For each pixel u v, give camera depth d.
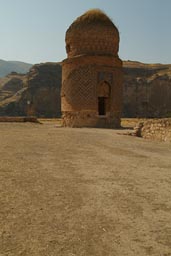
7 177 8.42
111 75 31.59
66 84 31.92
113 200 6.82
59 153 12.72
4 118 35.22
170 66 92.94
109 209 6.25
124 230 5.29
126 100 84.19
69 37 32.25
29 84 90.88
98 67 30.89
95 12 32.00
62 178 8.57
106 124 31.23
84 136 20.25
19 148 13.64
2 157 11.21
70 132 23.14
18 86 107.31
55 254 4.43
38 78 91.69
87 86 30.72
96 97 30.88
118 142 17.66
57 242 4.79
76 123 31.00
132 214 6.02
